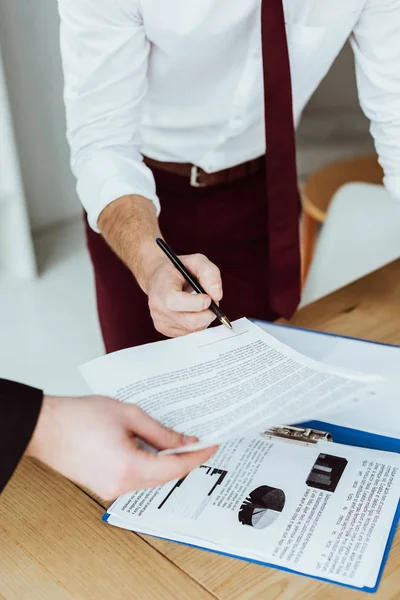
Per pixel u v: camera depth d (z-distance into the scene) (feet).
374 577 2.19
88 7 3.55
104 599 2.20
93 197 3.80
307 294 5.41
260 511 2.44
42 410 2.20
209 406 2.39
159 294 2.98
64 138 9.81
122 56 3.72
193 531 2.39
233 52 3.90
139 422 2.25
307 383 2.45
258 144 4.51
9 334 7.98
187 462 2.20
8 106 7.88
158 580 2.25
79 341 7.83
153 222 3.60
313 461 2.65
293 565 2.25
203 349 2.75
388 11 3.63
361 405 2.86
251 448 2.74
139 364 2.67
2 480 2.18
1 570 2.31
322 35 3.89
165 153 4.56
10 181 8.30
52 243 9.86
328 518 2.39
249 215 4.78
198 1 3.60
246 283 4.94
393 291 3.92
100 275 4.86
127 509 2.51
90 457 2.19
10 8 8.61
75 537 2.43
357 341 3.16
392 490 2.49
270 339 2.78
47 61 9.18
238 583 2.22
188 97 4.20
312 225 6.96
